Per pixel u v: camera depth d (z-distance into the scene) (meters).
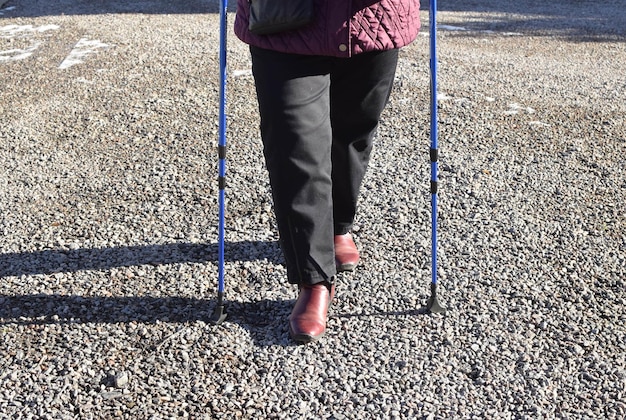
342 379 2.97
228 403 2.86
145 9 9.23
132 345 3.18
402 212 4.23
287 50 2.96
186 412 2.81
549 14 9.16
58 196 4.51
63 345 3.18
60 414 2.82
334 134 3.37
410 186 4.53
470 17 8.95
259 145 5.14
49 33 8.02
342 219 3.63
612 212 4.27
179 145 5.17
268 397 2.89
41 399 2.89
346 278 3.61
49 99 6.07
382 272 3.66
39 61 7.05
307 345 3.15
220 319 3.30
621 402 2.85
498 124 5.48
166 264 3.76
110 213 4.29
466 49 7.48
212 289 3.55
